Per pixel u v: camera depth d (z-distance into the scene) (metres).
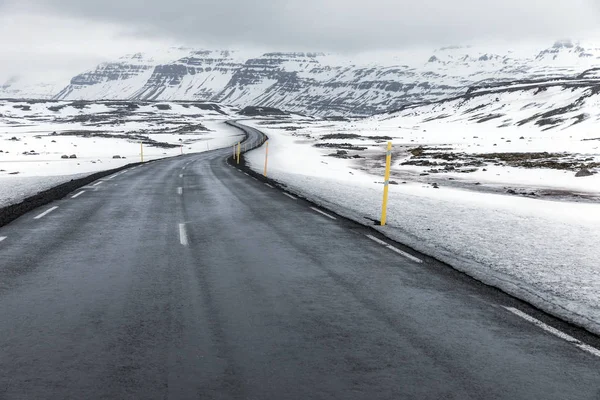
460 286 6.69
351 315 5.44
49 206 14.37
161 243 9.23
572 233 10.84
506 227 11.52
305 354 4.36
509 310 5.72
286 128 177.12
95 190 18.98
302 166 47.75
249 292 6.23
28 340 4.61
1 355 4.28
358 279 6.95
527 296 6.23
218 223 11.57
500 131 118.50
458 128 137.25
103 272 7.10
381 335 4.86
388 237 10.14
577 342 4.79
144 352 4.36
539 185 33.44
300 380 3.86
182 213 13.15
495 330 5.07
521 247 9.27
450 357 4.36
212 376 3.91
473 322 5.30
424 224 11.78
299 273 7.22
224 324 5.08
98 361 4.17
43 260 7.79
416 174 42.72
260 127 188.62
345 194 18.69
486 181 36.44
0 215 12.24
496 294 6.36
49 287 6.33
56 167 38.78
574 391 3.78
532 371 4.11
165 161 46.81
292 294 6.18
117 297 5.95
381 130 142.62
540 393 3.73
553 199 25.91
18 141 77.25
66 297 5.92
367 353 4.41
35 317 5.23
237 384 3.78
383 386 3.79
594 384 3.90
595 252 8.89
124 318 5.22
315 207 14.66
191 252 8.50
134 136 110.06
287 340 4.68
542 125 116.75
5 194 18.28
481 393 3.71
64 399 3.55
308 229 10.93
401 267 7.69
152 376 3.91
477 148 73.44
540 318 5.47
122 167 34.69
